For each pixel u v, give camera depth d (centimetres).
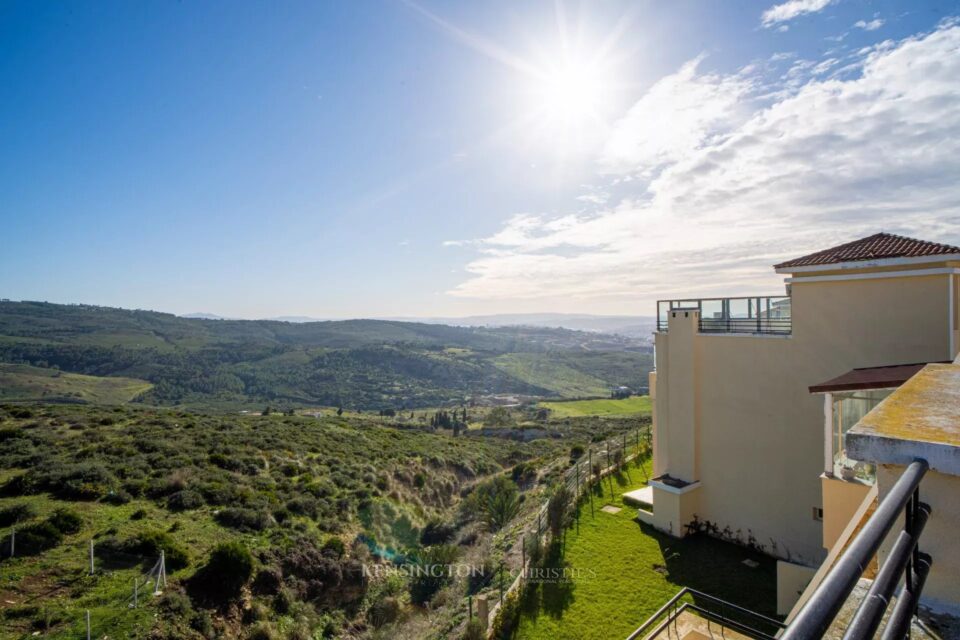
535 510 1891
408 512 2561
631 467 1744
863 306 973
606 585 1020
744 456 1162
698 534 1230
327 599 1691
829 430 720
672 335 1309
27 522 1556
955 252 861
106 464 2116
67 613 1190
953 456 149
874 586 114
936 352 888
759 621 866
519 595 1023
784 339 1094
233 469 2408
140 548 1508
